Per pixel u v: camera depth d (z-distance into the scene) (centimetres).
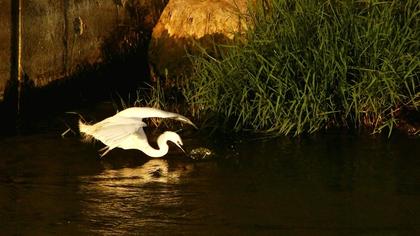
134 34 1698
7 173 1262
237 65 1472
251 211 1121
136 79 1706
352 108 1439
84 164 1298
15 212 1127
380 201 1145
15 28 1468
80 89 1608
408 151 1323
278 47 1459
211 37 1638
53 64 1542
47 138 1420
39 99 1530
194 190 1195
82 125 1321
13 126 1476
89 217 1111
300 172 1252
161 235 1058
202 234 1059
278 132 1412
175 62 1661
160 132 1456
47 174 1259
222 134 1424
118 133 1266
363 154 1316
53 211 1130
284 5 1508
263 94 1427
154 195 1178
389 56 1435
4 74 1459
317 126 1409
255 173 1252
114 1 1647
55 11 1535
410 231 1060
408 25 1465
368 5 1487
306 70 1434
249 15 1567
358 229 1066
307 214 1109
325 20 1459
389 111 1438
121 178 1242
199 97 1505
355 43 1451
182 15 1672
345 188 1190
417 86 1457
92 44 1612
